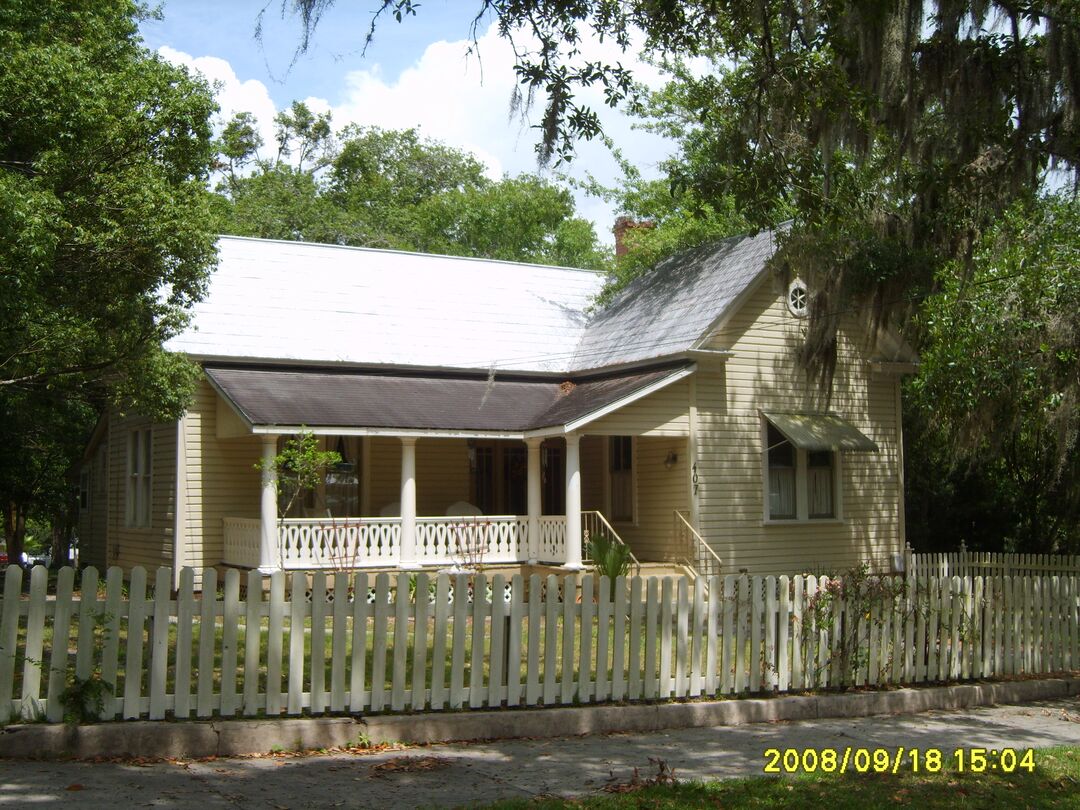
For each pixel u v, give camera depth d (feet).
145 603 27.32
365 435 61.72
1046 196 62.08
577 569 63.05
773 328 71.72
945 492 79.41
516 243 163.94
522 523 67.77
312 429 60.08
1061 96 48.55
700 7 43.86
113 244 47.19
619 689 32.71
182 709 27.48
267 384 65.31
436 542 65.87
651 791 23.80
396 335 74.49
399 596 30.09
